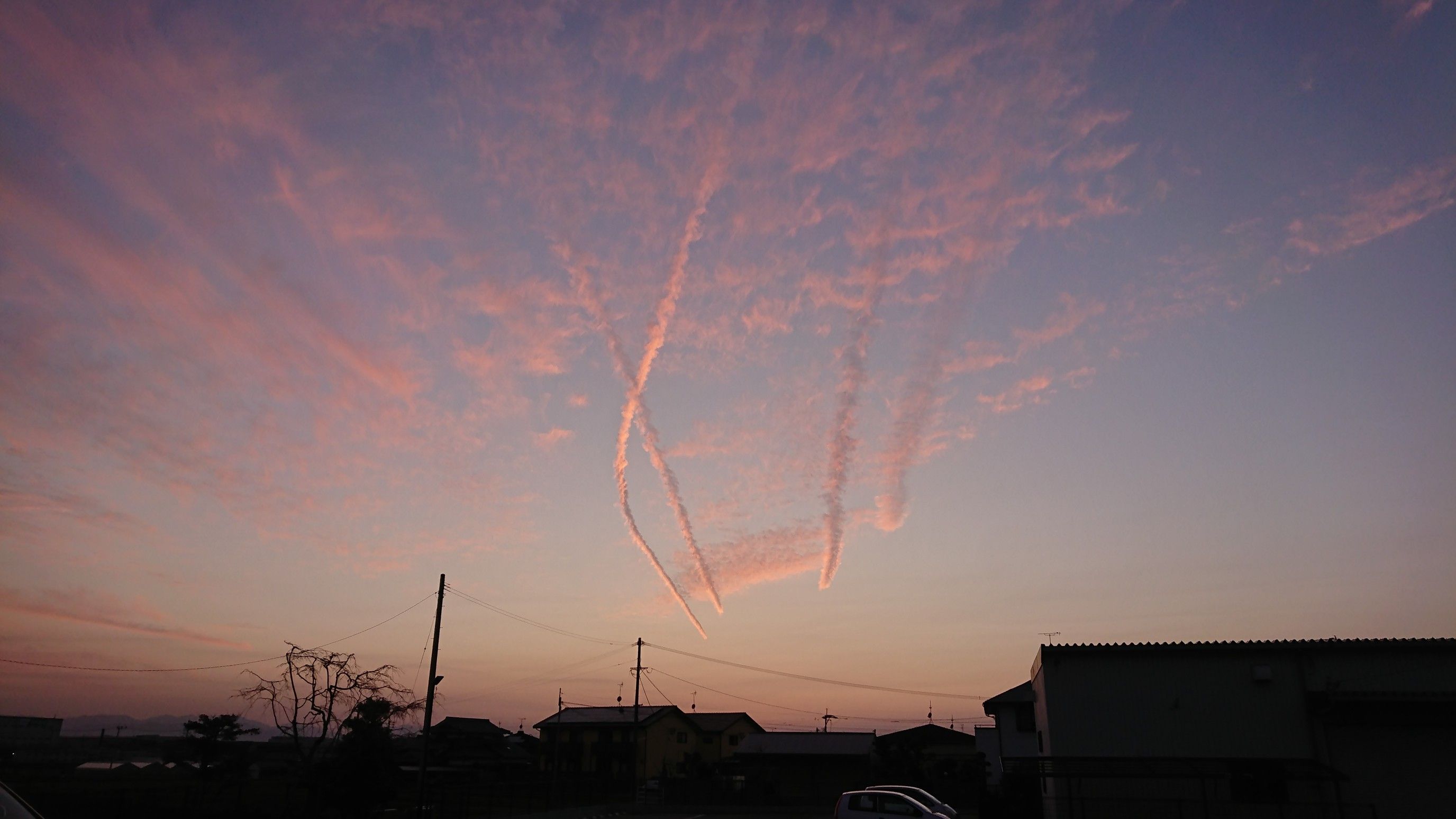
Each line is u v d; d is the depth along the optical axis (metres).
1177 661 28.62
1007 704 55.97
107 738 97.25
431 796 37.25
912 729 71.62
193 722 55.38
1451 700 25.66
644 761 77.69
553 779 51.28
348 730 33.84
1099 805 27.08
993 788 54.06
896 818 27.42
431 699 36.25
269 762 72.50
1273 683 27.69
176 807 35.25
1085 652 29.33
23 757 77.62
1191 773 26.22
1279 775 25.83
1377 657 27.39
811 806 55.28
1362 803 25.88
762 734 70.50
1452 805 25.41
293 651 34.44
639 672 59.75
